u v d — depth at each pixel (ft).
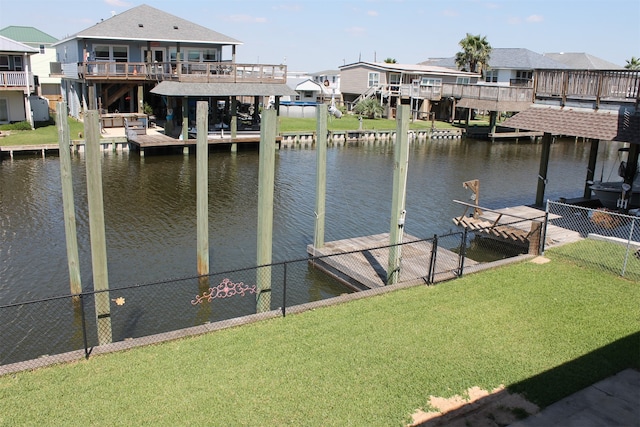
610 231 48.49
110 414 20.88
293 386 22.99
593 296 33.24
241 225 57.98
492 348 26.63
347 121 157.48
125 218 59.16
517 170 99.76
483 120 177.78
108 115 111.34
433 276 35.12
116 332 34.60
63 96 145.28
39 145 92.53
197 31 125.49
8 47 107.24
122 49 120.37
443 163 105.81
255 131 111.96
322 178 44.98
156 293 40.34
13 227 55.01
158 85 102.06
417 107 168.35
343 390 22.80
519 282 35.47
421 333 27.99
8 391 22.13
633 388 23.54
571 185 87.10
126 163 91.30
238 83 105.81
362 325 28.76
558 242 44.78
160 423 20.43
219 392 22.43
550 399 22.61
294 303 39.70
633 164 56.54
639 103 49.08
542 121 56.85
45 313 36.96
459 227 57.47
